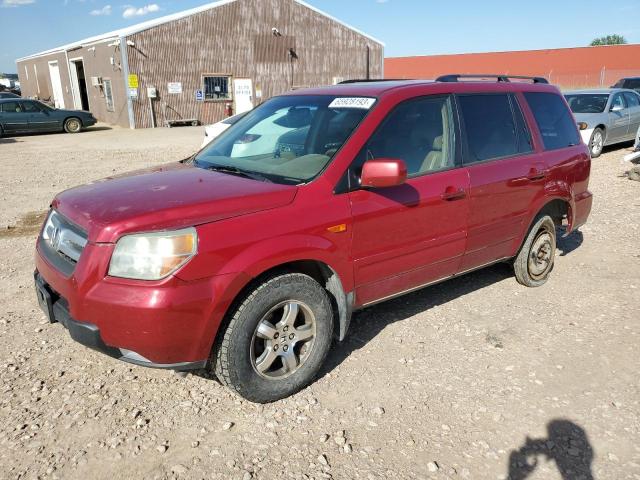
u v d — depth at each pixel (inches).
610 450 113.8
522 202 181.0
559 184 194.4
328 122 149.3
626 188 367.2
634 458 111.5
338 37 1198.3
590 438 117.4
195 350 115.1
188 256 110.7
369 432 119.1
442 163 158.6
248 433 118.3
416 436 117.9
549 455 112.3
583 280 207.3
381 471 107.6
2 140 794.8
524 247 193.0
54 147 689.6
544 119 196.2
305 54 1168.8
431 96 158.6
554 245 205.2
